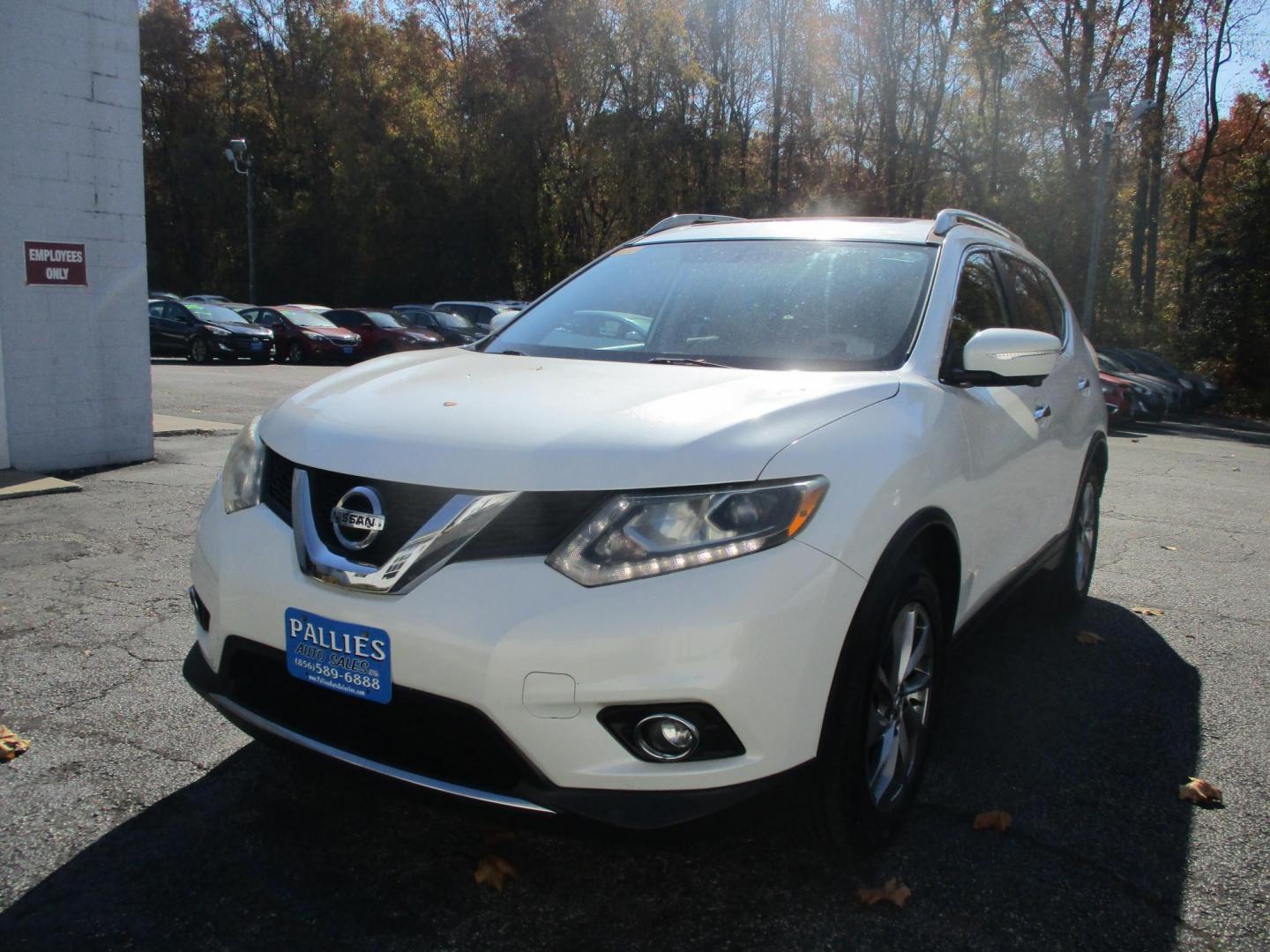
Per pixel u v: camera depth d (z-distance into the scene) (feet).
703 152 115.85
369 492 7.57
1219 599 17.76
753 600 7.03
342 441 8.04
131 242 27.48
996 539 10.98
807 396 8.46
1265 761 11.00
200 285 157.17
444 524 7.28
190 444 31.99
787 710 7.23
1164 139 102.89
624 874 8.52
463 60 137.39
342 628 7.45
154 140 158.20
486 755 7.30
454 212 130.62
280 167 149.59
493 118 126.52
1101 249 99.14
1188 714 12.30
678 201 117.70
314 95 146.92
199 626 9.11
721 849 8.91
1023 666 13.94
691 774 7.06
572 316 11.98
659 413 7.93
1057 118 99.81
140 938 7.55
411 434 7.88
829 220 13.10
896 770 8.95
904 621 8.67
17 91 24.90
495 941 7.62
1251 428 70.54
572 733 6.98
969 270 11.99
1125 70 99.04
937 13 109.19
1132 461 42.22
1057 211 99.96
